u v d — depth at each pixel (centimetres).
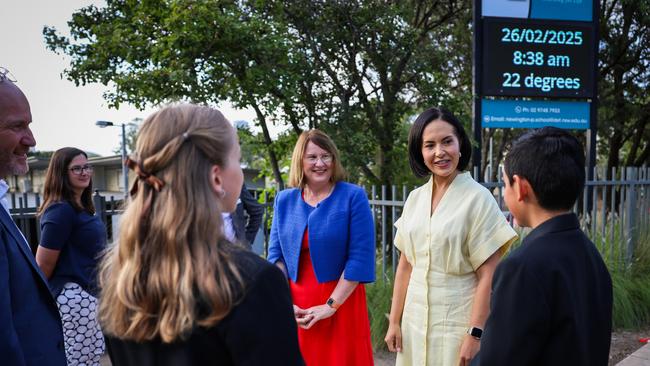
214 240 96
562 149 129
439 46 910
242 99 600
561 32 664
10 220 160
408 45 727
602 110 1137
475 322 194
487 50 647
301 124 723
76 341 264
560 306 118
